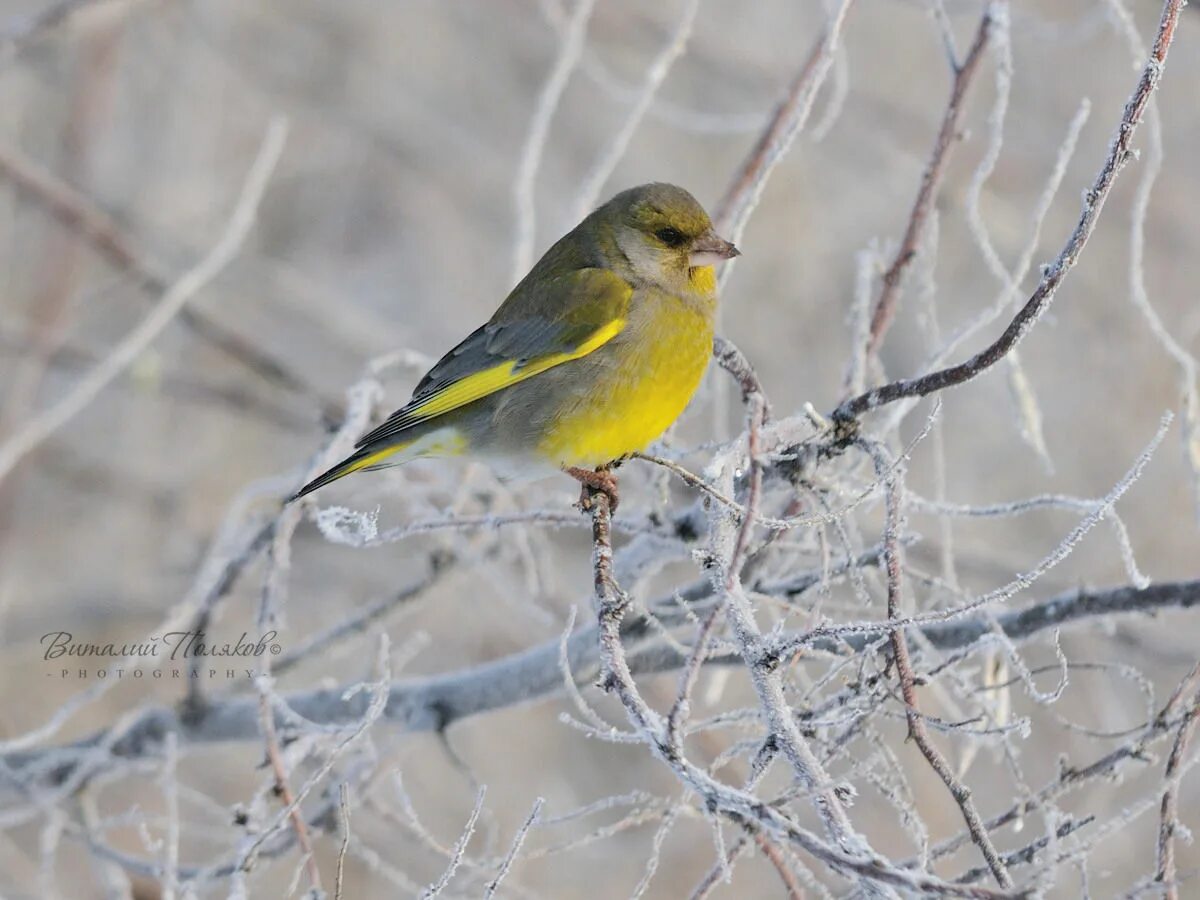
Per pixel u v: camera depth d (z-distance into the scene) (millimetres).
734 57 17547
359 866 13133
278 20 19062
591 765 14984
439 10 19594
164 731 9859
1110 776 6910
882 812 12336
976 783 12969
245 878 7254
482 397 9258
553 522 8203
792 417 7289
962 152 16812
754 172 9875
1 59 13297
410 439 9172
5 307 16078
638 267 9078
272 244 18953
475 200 19312
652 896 13773
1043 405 16422
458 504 9344
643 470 9625
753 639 5789
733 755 6816
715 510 6621
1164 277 16250
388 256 19344
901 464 6793
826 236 17438
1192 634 12945
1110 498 5633
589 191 9516
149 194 17422
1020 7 17062
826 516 6211
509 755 14734
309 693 9586
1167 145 16906
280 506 10125
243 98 18859
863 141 17672
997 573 13242
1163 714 6754
